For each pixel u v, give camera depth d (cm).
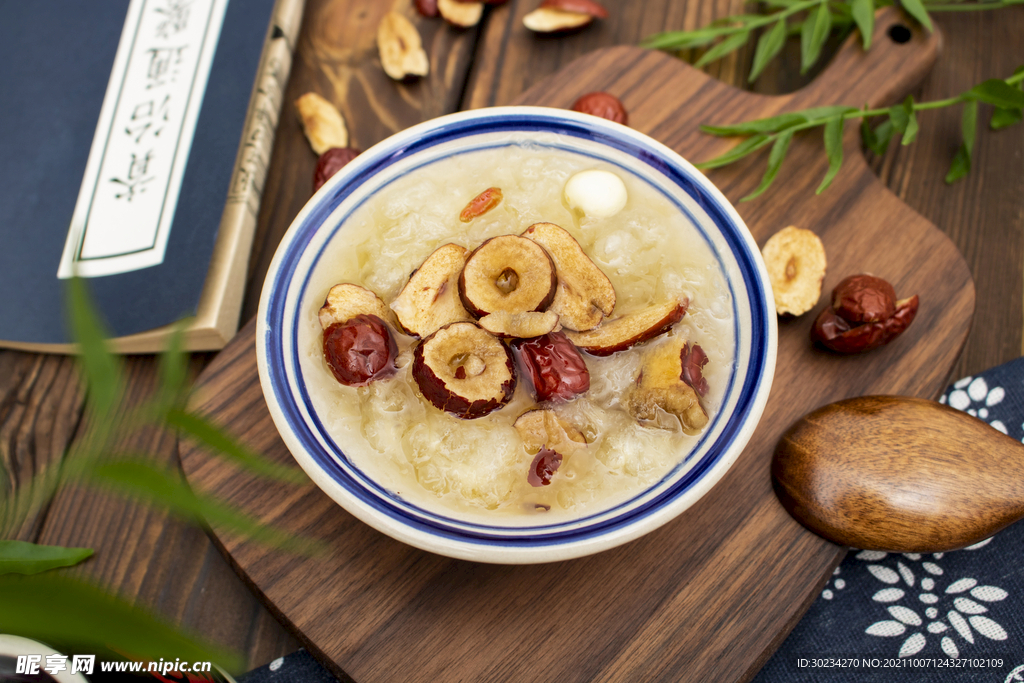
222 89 42
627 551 36
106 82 43
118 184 41
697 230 36
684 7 46
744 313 35
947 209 44
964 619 37
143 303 39
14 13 44
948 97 45
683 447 34
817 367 39
